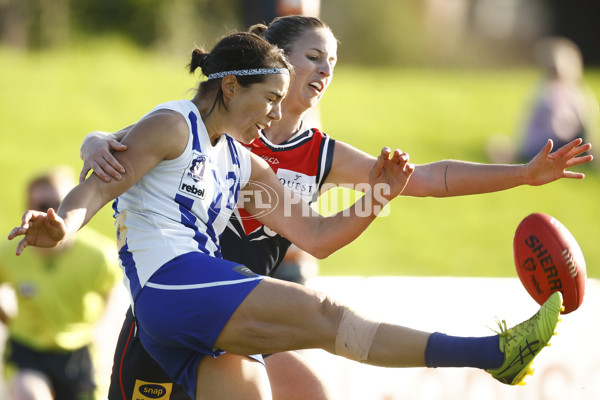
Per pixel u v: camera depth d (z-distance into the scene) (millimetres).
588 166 39969
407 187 12570
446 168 12539
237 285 10047
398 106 45750
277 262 12773
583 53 79875
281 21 12758
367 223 11125
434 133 41500
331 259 29609
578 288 11266
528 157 37875
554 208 35969
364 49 72500
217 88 10648
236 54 10516
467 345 9680
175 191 10508
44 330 17344
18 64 46688
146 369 11836
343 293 19438
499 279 20094
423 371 18438
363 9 72750
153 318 10227
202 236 10648
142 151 10211
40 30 56219
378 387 18203
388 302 19484
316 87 12547
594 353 19438
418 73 61094
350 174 12609
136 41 60688
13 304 18234
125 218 10688
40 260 17375
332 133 38969
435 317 19562
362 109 44094
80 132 37062
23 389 16969
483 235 32906
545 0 80875
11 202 30188
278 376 12188
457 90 51938
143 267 10391
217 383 10422
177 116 10430
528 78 59625
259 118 10695
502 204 36156
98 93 42344
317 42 12516
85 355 17656
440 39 76312
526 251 11453
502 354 9562
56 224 9297
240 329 9984
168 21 61625
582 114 38375
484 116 45562
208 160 10672
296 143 12547
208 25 64125
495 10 80438
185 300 10078
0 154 33812
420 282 19797
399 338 9836
